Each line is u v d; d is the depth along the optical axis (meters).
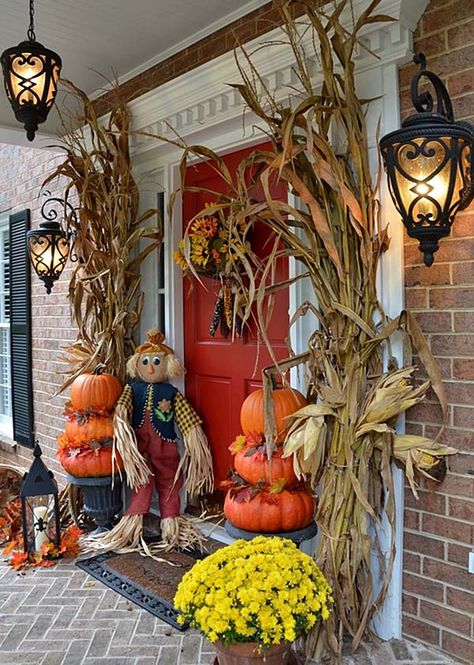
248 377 2.94
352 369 2.01
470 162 1.72
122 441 2.94
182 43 3.02
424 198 1.68
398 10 1.99
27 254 4.70
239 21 2.73
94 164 3.60
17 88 2.21
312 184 2.09
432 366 1.90
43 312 4.52
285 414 2.27
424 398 2.06
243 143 2.88
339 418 2.03
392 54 2.08
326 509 2.04
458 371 1.98
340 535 2.00
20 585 2.66
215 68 2.68
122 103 3.19
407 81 2.10
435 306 2.04
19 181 4.93
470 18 1.93
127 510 3.11
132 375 3.18
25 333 4.74
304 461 1.99
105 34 2.91
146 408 3.08
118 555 2.95
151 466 3.10
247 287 2.88
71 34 2.91
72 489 3.37
